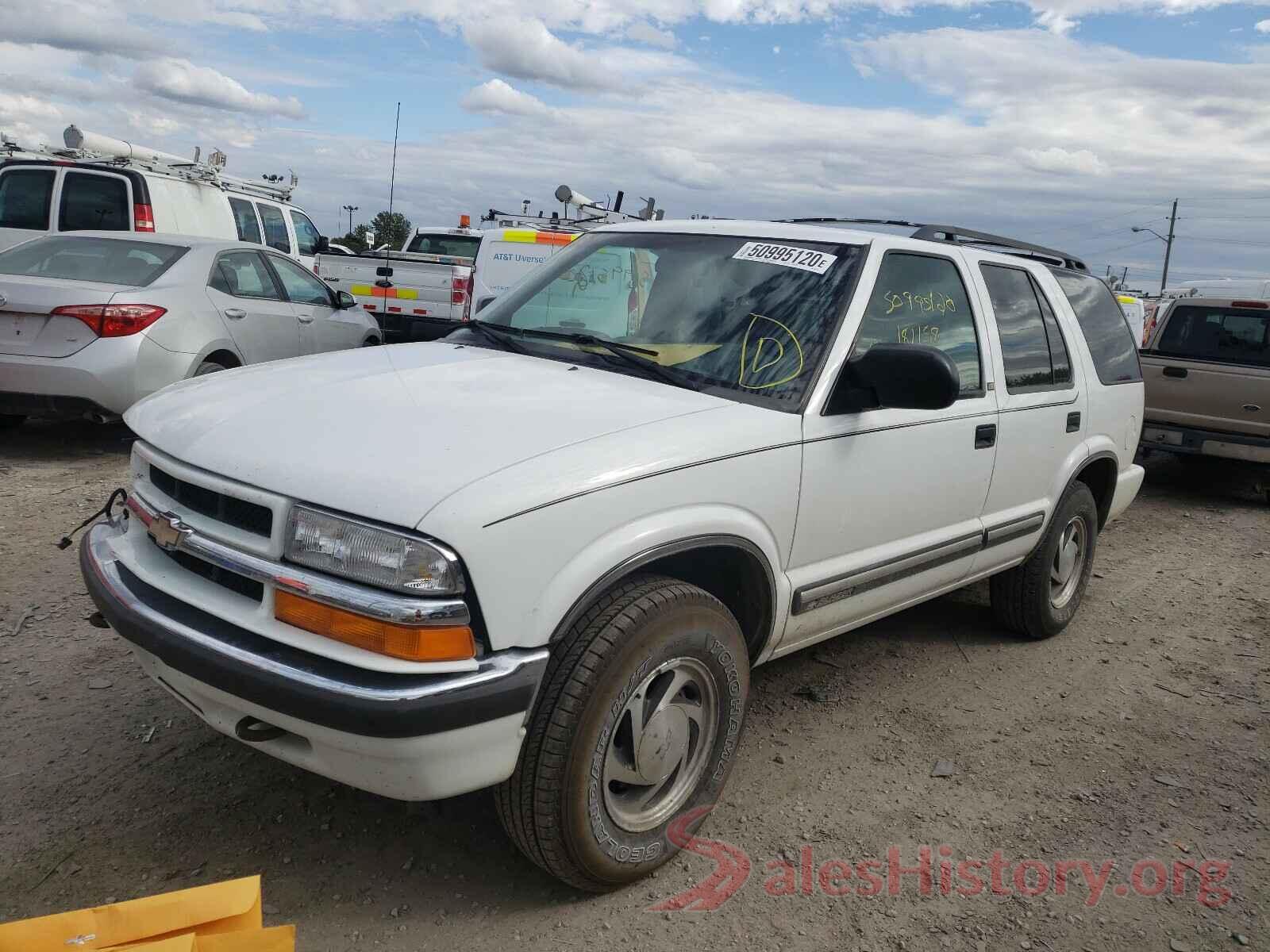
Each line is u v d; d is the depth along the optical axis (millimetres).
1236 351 9930
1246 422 9086
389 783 2373
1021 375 4379
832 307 3424
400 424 2666
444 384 3055
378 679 2268
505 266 11430
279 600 2404
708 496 2852
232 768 3309
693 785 2977
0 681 3766
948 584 4188
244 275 8047
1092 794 3566
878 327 3549
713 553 3070
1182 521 8555
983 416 4031
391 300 12117
